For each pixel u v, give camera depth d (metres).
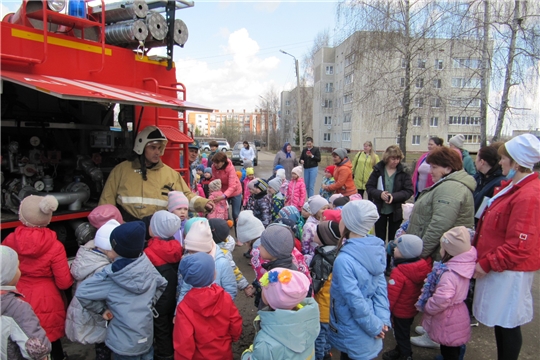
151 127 3.55
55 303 2.74
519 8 11.00
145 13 3.95
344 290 2.44
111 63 3.73
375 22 15.62
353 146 40.47
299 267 2.98
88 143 4.38
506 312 2.70
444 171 3.46
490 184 3.92
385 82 16.19
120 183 3.50
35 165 3.55
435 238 3.22
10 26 2.94
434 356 3.32
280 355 2.12
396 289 3.10
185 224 3.21
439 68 15.86
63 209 3.47
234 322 2.63
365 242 2.58
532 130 12.59
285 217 4.43
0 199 3.14
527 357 3.27
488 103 12.02
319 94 54.31
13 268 2.07
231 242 3.85
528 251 2.56
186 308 2.51
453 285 2.81
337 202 4.62
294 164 10.74
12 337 1.86
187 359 2.47
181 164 4.62
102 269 2.61
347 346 2.54
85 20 3.38
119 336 2.54
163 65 4.27
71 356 3.21
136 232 2.51
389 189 5.03
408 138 35.69
